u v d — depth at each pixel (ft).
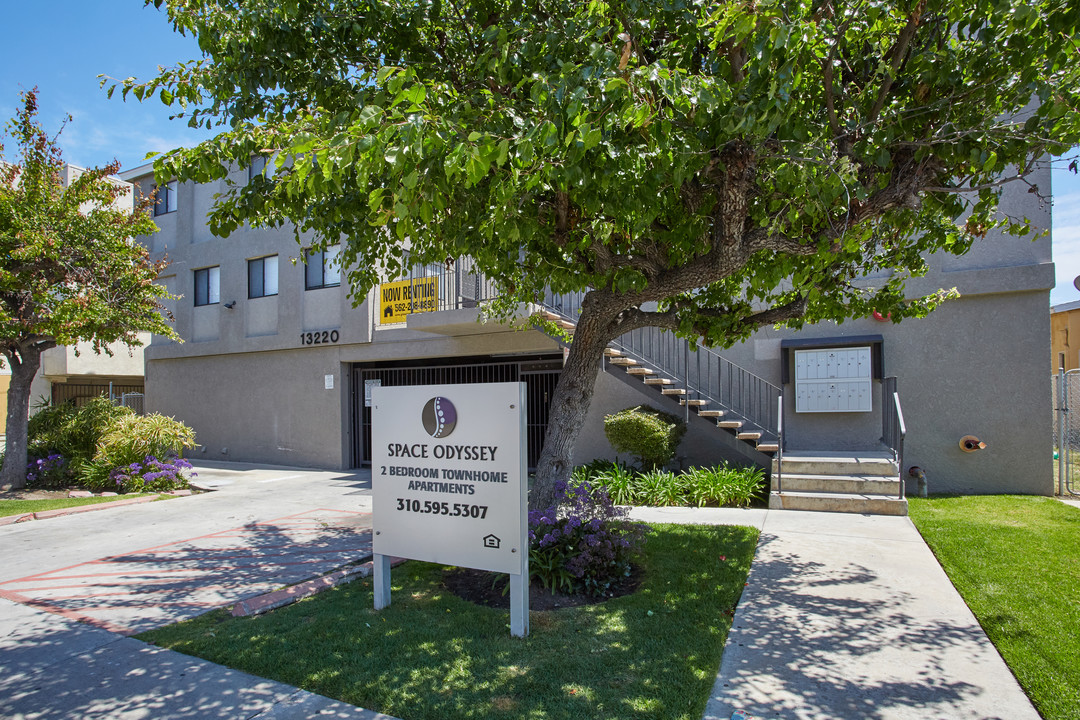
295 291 50.60
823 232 16.66
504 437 14.16
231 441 54.90
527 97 17.52
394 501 15.65
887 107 16.52
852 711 10.81
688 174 14.30
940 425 30.96
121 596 17.70
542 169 13.07
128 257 38.52
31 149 35.53
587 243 17.46
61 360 65.82
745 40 13.80
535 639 13.76
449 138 11.36
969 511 26.11
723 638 13.82
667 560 19.56
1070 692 11.22
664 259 19.67
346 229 19.51
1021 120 26.96
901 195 16.35
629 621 14.74
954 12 15.02
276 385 52.16
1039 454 29.53
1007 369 30.07
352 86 18.40
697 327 21.52
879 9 14.73
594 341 20.52
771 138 15.90
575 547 17.20
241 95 17.48
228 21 17.33
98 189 37.81
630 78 12.64
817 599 16.26
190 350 57.21
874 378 31.78
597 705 10.98
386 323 46.44
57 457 39.04
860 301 23.20
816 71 17.35
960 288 30.48
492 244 17.04
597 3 15.46
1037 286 29.19
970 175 19.16
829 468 28.66
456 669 12.40
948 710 10.84
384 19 18.12
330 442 48.65
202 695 11.72
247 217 18.69
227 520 28.48
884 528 23.62
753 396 34.32
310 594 17.30
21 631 15.07
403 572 19.15
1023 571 17.94
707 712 10.81
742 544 21.39
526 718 10.59
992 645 13.37
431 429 15.07
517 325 34.65
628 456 36.52
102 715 11.06
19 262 35.70
